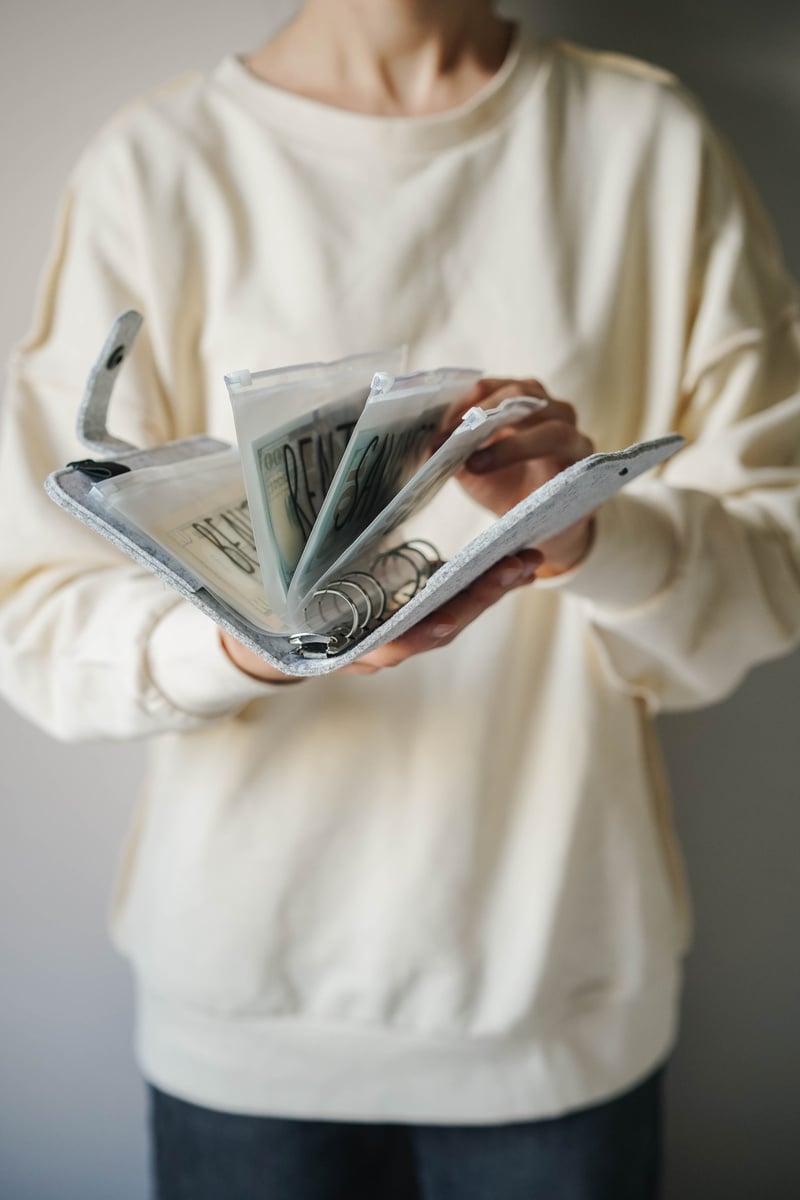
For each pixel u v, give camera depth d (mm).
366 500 590
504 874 897
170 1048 949
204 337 887
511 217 879
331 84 885
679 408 940
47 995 1280
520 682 895
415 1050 904
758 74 1114
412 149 867
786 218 1152
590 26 1103
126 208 882
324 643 554
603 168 900
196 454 678
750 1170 1363
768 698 1247
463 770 871
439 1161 960
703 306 914
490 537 496
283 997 902
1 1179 1327
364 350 868
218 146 888
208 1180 969
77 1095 1307
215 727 896
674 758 1259
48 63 1089
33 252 1128
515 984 886
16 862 1244
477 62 901
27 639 851
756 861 1285
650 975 934
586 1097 920
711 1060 1334
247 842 887
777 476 898
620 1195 962
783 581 889
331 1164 979
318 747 879
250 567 591
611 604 824
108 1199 1335
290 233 869
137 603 820
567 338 874
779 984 1317
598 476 512
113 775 1220
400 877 875
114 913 1021
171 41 1089
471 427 519
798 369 942
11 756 1218
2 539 874
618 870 915
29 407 889
